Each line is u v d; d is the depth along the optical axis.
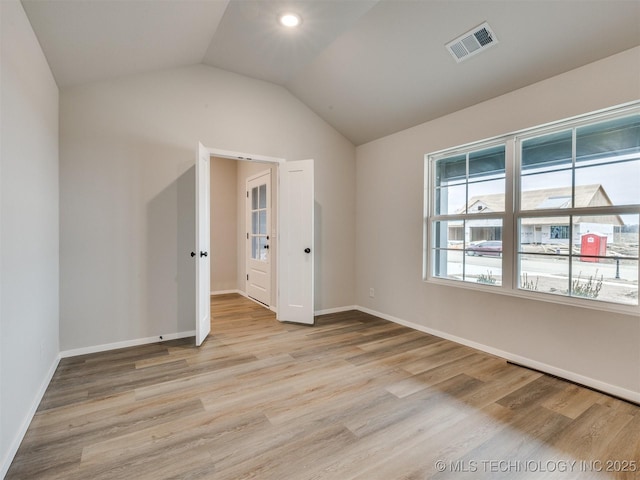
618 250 2.37
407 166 3.88
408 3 2.45
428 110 3.44
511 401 2.19
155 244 3.30
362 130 4.25
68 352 2.92
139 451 1.68
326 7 2.58
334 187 4.51
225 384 2.41
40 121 2.26
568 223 2.63
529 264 2.89
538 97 2.67
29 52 2.00
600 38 2.19
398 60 2.99
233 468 1.56
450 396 2.25
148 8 2.19
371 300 4.45
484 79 2.83
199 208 3.14
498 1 2.21
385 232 4.21
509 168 2.98
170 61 3.21
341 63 3.31
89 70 2.79
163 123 3.34
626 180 2.33
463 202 3.43
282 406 2.11
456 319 3.36
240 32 2.94
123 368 2.67
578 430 1.87
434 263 3.72
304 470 1.55
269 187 4.75
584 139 2.54
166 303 3.37
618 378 2.26
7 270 1.61
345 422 1.94
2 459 1.51
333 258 4.54
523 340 2.80
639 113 2.25
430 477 1.51
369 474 1.53
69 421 1.93
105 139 3.06
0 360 1.50
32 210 2.06
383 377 2.54
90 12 2.07
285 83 3.98
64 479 1.49
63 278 2.89
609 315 2.31
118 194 3.12
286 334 3.58
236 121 3.74
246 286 5.64
